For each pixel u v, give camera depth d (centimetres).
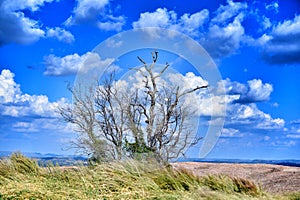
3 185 671
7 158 841
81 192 657
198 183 727
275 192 804
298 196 741
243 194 692
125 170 757
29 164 821
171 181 730
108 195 645
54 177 759
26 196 603
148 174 762
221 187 710
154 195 645
